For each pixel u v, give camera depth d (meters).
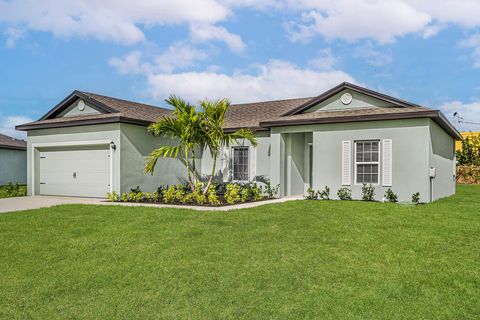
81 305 4.50
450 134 18.02
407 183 13.13
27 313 4.32
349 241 7.21
